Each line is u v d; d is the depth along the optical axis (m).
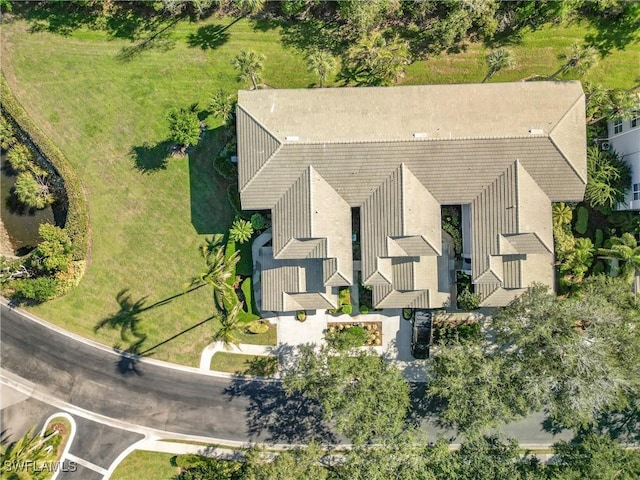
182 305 45.06
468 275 43.69
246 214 43.59
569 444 43.22
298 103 39.56
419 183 39.84
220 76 44.62
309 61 41.94
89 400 45.59
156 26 44.62
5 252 46.19
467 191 40.06
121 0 44.59
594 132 43.03
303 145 38.31
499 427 38.16
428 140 38.06
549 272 41.44
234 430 45.19
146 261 45.12
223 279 40.66
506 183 39.00
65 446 45.38
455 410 37.25
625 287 37.97
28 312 45.84
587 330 37.56
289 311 44.31
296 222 39.56
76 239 44.31
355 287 44.28
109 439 45.38
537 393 35.94
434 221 40.38
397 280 41.56
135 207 45.00
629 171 41.00
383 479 36.47
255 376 45.16
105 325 45.47
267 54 44.50
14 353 45.78
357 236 43.66
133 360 45.44
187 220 44.78
